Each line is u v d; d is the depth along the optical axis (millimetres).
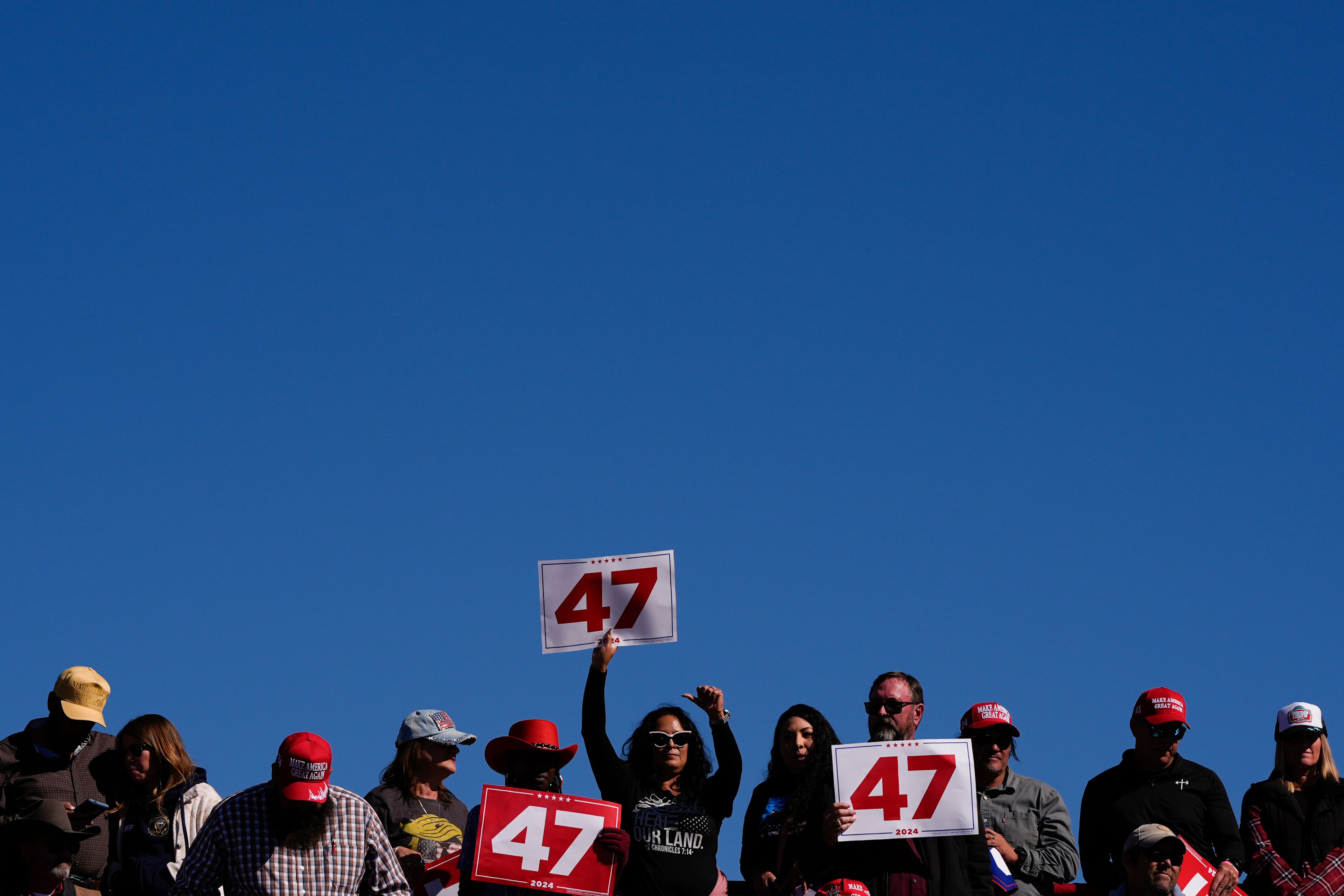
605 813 12203
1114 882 13391
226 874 11375
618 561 13211
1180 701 13531
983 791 13789
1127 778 13664
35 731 14086
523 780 13281
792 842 12031
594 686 12766
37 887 12281
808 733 12281
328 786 11273
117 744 13812
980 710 13875
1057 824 13617
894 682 12883
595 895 11953
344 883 11453
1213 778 13641
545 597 13180
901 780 11852
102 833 14062
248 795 11461
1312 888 13297
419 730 14000
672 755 12398
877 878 11852
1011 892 12484
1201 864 12797
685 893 12086
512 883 12008
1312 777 13820
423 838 13578
